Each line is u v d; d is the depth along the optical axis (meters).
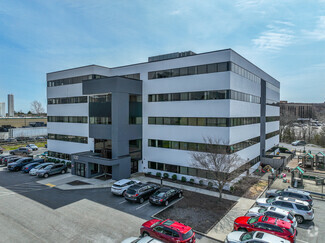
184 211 19.03
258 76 34.62
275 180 29.20
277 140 49.72
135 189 20.81
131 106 30.27
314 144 68.00
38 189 24.64
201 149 26.20
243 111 28.50
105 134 29.56
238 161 25.44
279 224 14.04
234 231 14.33
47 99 41.50
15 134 75.12
